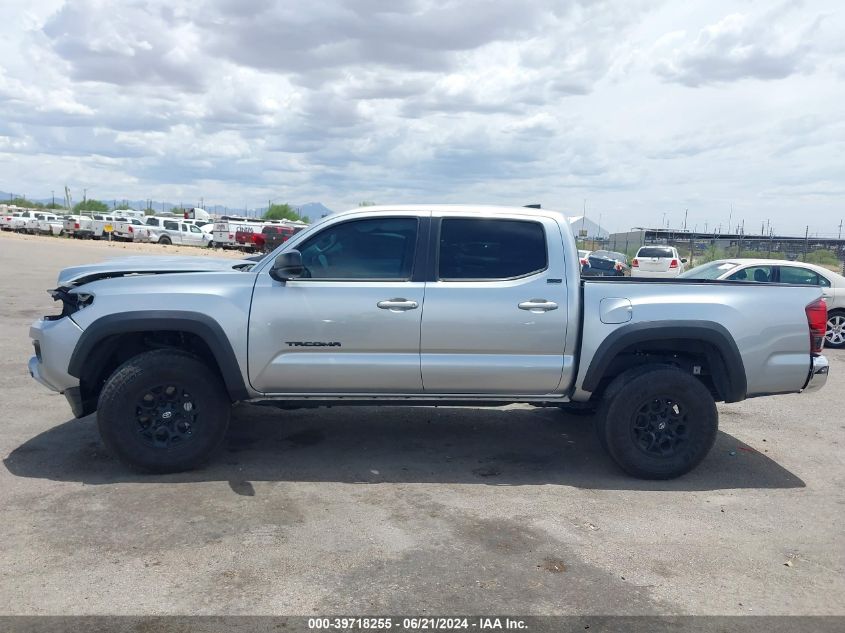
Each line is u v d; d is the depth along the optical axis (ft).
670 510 15.19
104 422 15.80
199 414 16.30
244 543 13.02
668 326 16.46
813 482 17.17
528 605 11.14
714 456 19.01
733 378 16.84
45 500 14.76
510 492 16.02
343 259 16.71
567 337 16.60
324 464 17.54
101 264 18.90
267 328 16.14
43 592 11.17
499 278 16.65
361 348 16.35
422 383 16.70
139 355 16.20
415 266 16.58
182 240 148.66
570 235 17.02
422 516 14.48
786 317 17.01
